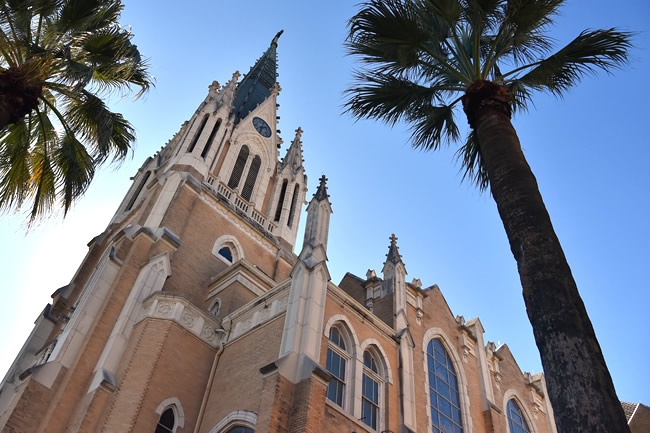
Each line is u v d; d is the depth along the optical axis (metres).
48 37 16.58
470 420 24.45
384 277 26.33
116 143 19.72
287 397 16.19
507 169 11.83
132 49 19.27
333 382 18.75
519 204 11.09
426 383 23.20
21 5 15.52
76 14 16.86
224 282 26.94
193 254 28.62
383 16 14.45
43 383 19.62
